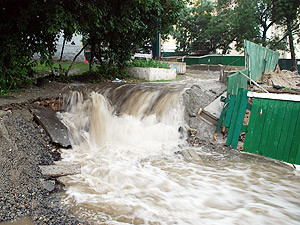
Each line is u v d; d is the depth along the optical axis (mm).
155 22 14289
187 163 6527
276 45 24812
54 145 6859
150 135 7996
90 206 4480
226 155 7082
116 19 11719
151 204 4648
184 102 8719
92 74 12906
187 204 4695
